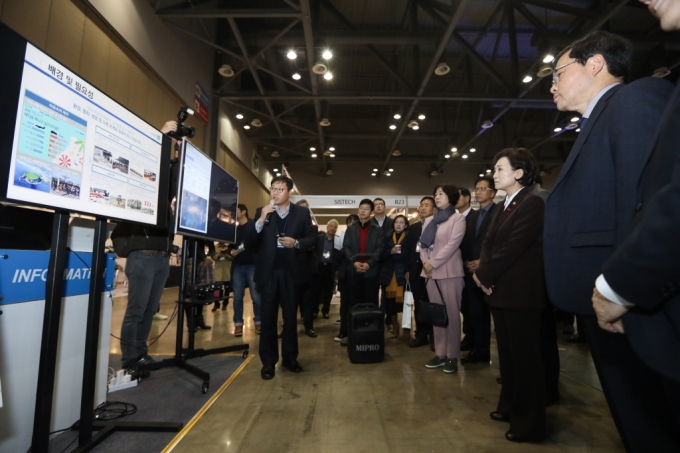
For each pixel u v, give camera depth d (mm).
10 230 1279
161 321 4395
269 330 2350
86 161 1354
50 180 1174
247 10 5758
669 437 790
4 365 1243
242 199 11672
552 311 1953
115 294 6215
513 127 14188
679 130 598
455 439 1509
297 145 12883
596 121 915
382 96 8438
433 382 2232
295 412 1773
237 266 3617
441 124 14297
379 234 3350
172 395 1981
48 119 1175
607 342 856
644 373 816
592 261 854
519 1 6703
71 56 4191
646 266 538
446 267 2459
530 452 1397
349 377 2328
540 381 1484
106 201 1477
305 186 15945
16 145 1050
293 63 8461
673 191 514
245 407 1830
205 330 3848
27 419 1326
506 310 1545
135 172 1720
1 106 1004
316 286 4855
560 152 14469
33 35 3662
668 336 591
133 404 1845
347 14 7957
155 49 5980
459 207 3240
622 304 628
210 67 8461
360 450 1419
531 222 1520
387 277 3730
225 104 9477
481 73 10305
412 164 16078
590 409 1841
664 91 798
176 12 5930
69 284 1596
